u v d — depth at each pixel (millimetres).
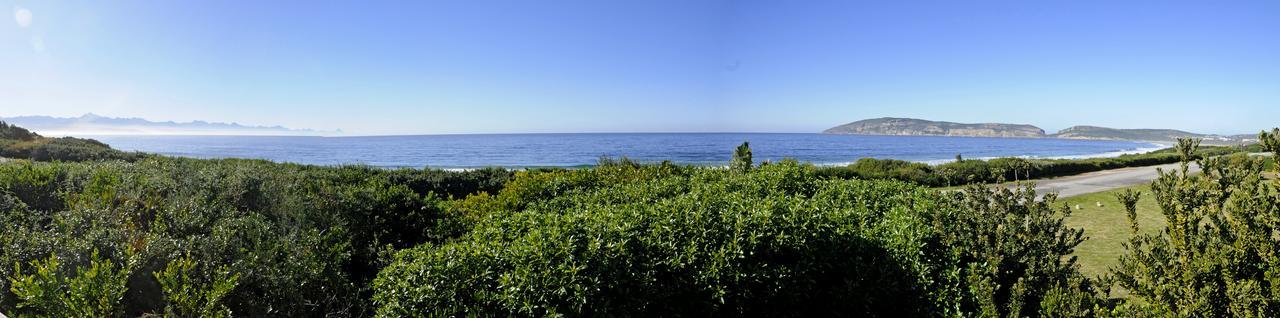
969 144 125000
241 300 4516
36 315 3723
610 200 6750
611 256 4020
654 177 9055
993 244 4672
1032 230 4461
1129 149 97000
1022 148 102000
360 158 67312
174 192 7074
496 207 6949
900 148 97500
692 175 9070
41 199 6906
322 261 5180
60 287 3803
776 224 4750
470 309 3803
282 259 5043
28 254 4582
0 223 5371
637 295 4086
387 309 3938
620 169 10148
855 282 4941
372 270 5965
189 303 3836
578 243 4102
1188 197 3600
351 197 7035
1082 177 22844
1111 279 4223
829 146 105125
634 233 4297
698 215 4648
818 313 4996
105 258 4637
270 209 7039
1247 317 3020
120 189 6824
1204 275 3285
